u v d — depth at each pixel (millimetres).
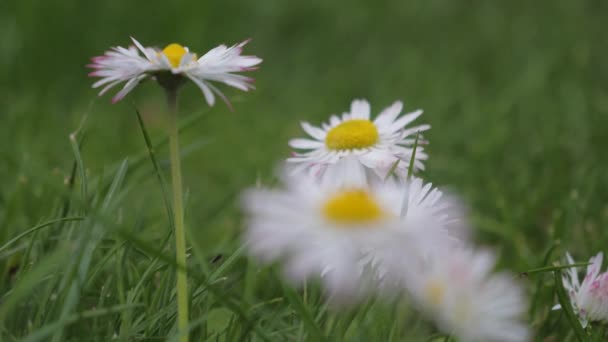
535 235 480
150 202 505
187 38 921
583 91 723
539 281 420
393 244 355
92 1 917
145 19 928
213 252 437
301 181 362
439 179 558
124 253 407
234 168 630
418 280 364
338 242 354
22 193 462
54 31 865
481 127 661
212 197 571
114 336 397
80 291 387
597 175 500
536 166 591
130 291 403
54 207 435
